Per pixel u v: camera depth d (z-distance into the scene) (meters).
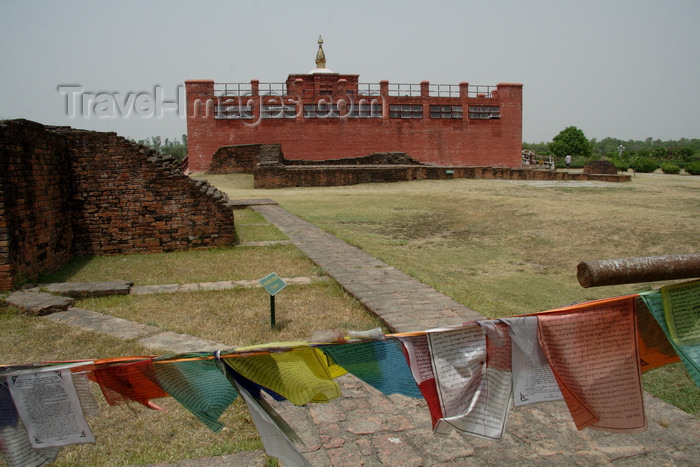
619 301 2.71
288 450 2.42
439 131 41.56
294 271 9.97
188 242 12.22
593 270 2.51
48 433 2.51
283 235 13.95
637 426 2.68
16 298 7.73
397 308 7.26
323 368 2.59
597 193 22.41
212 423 2.56
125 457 4.03
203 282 9.21
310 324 6.92
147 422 4.51
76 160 11.55
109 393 2.62
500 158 42.91
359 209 20.00
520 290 9.38
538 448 4.08
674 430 4.26
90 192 11.69
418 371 2.56
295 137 39.25
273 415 2.59
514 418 4.51
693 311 2.73
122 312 7.49
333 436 4.28
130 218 11.91
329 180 29.64
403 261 11.17
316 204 21.61
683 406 4.65
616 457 3.94
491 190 24.42
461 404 2.59
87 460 3.99
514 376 2.66
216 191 15.82
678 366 5.51
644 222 14.27
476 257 12.38
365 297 7.84
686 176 35.53
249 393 2.49
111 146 11.67
